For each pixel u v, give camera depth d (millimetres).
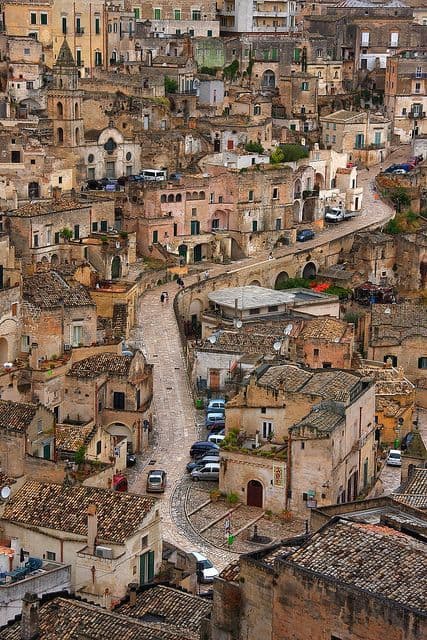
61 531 162125
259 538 186000
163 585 153250
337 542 117688
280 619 116125
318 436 189875
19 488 171375
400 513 139875
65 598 146000
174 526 189375
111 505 165375
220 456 198375
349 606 111000
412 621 107250
